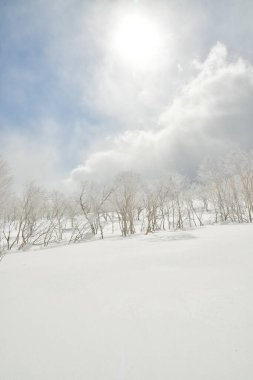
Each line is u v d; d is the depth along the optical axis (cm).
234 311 403
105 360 298
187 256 895
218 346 309
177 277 629
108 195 2670
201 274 638
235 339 322
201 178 3397
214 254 887
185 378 255
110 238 2266
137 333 358
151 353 305
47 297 550
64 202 3100
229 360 279
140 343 330
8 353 326
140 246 1364
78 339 353
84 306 480
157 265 793
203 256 869
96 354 312
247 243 1072
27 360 307
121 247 1394
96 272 766
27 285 666
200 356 291
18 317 445
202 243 1218
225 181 3256
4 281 729
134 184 2606
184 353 300
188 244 1239
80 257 1139
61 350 327
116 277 682
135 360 293
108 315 428
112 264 875
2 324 418
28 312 467
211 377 254
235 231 1711
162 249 1142
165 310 430
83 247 1609
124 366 283
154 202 2756
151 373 267
